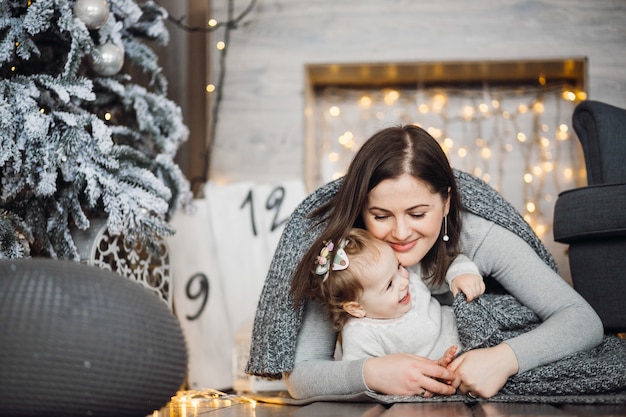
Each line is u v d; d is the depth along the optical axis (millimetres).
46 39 1893
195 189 3203
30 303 963
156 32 2160
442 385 1411
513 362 1412
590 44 3088
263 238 2680
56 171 1755
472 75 3328
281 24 3217
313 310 1593
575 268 1892
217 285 2582
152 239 1936
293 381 1547
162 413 1457
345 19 3186
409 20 3158
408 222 1486
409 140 1499
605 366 1419
